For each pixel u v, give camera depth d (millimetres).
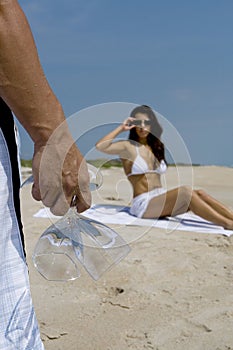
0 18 1094
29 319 1222
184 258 3746
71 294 3020
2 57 1104
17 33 1105
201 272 3451
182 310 2795
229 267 3570
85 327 2574
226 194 7414
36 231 4465
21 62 1117
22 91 1138
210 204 4953
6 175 1196
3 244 1189
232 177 9641
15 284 1202
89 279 3254
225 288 3141
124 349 2342
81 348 2352
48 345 2379
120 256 1518
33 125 1186
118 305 2873
